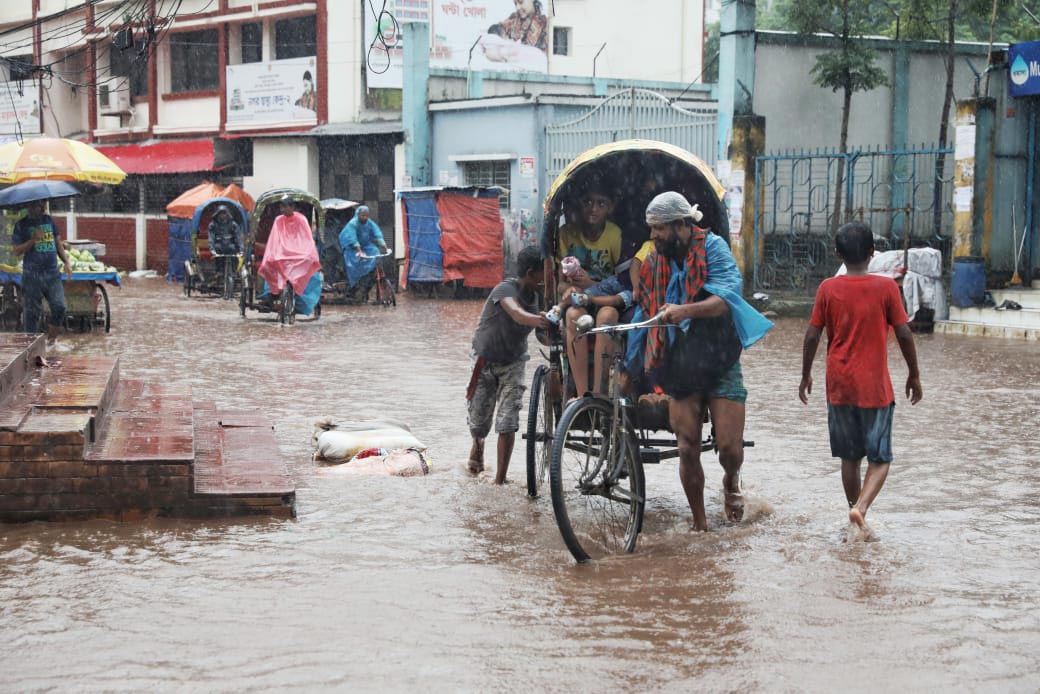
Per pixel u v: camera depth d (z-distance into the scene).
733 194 22.83
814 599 5.61
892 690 4.51
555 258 7.82
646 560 6.31
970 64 24.67
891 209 19.97
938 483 8.20
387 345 17.28
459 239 27.36
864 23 25.14
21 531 6.73
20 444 6.86
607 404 6.60
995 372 14.24
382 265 25.81
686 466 6.87
